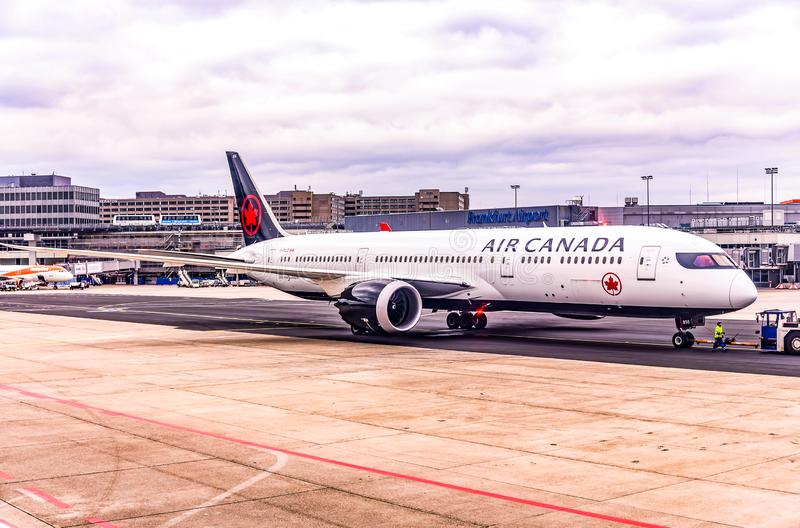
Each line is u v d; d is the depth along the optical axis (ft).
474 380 89.92
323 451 56.59
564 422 66.13
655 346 123.65
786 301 245.65
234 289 437.99
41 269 474.49
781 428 63.05
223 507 43.86
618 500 44.52
